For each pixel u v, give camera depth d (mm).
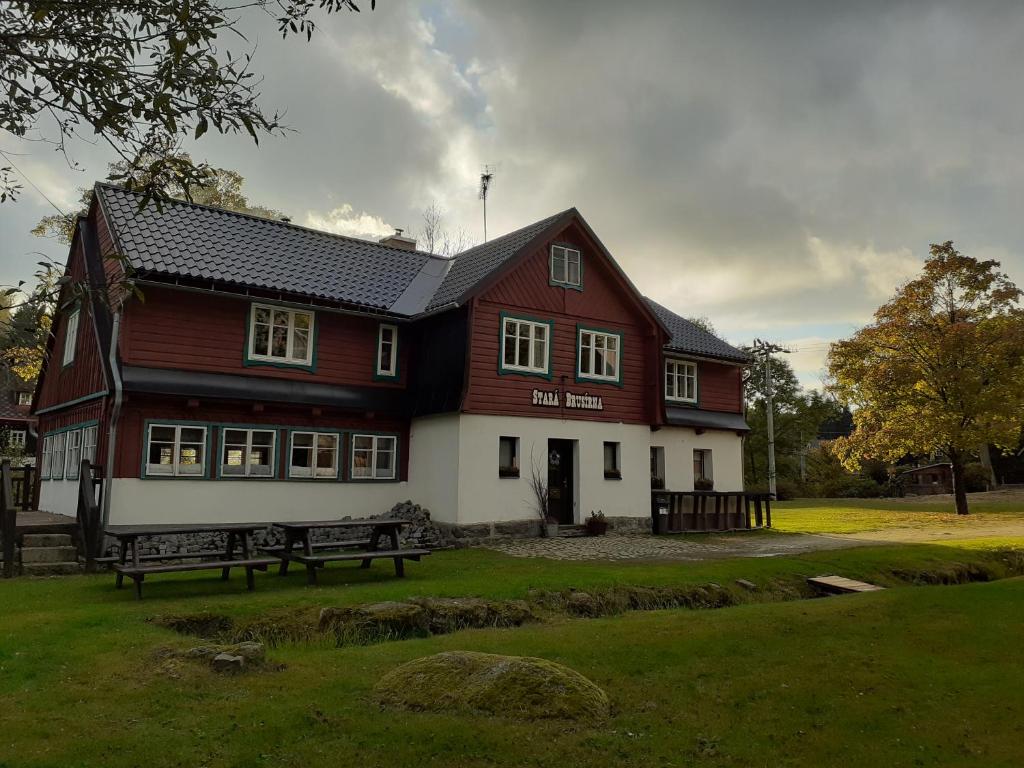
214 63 6586
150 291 18672
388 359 22719
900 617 11031
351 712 6766
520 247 22328
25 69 6840
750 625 10453
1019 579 14141
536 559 17422
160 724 6363
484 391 21422
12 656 8078
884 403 35344
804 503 45812
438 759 5953
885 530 26688
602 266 24469
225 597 11719
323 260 22953
